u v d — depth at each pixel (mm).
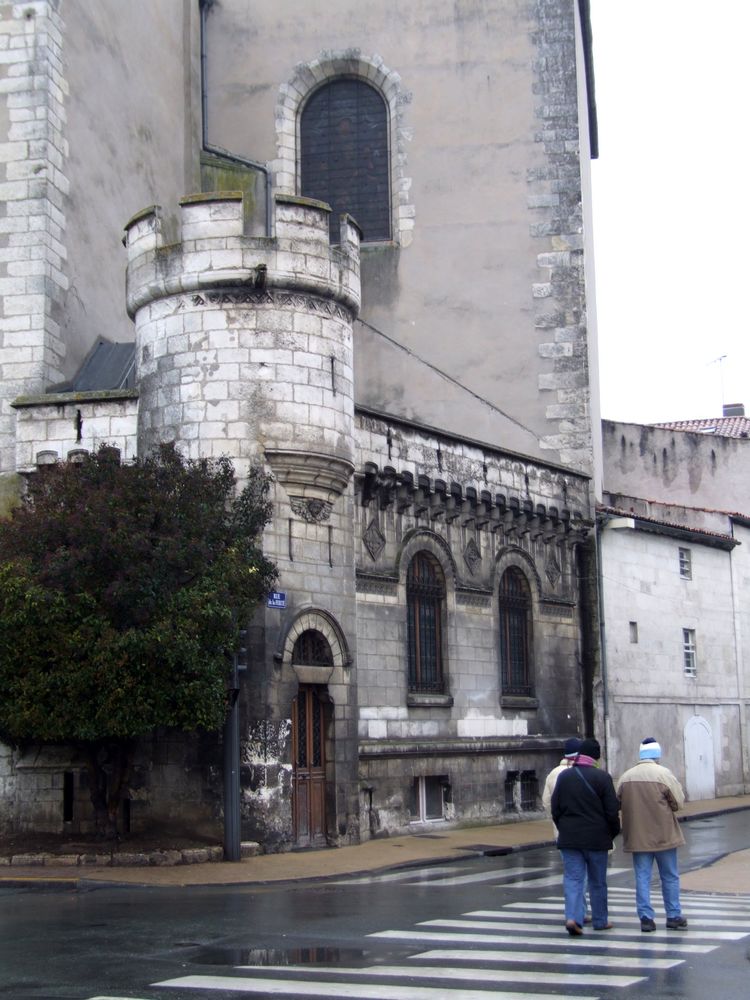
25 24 25688
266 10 35719
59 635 18656
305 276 22266
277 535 21609
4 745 21828
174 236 30891
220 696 19016
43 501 19703
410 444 26172
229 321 21953
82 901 15469
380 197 35219
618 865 20016
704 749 37125
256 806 20703
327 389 22484
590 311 35500
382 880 18109
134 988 9562
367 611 24812
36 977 10070
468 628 27953
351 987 9562
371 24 35281
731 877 17938
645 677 34469
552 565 31516
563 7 34594
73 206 26359
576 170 34062
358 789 23016
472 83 34750
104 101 28281
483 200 34344
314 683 22156
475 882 17688
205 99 35312
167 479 19719
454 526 27906
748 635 40438
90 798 21422
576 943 11758
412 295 34250
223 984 9711
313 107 35812
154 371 22375
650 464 45562
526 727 29531
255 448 21625
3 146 25406
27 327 24766
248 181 34094
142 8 30953
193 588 18938
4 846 20375
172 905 14914
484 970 10312
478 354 33844
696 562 37969
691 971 10281
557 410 33312
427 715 26234
